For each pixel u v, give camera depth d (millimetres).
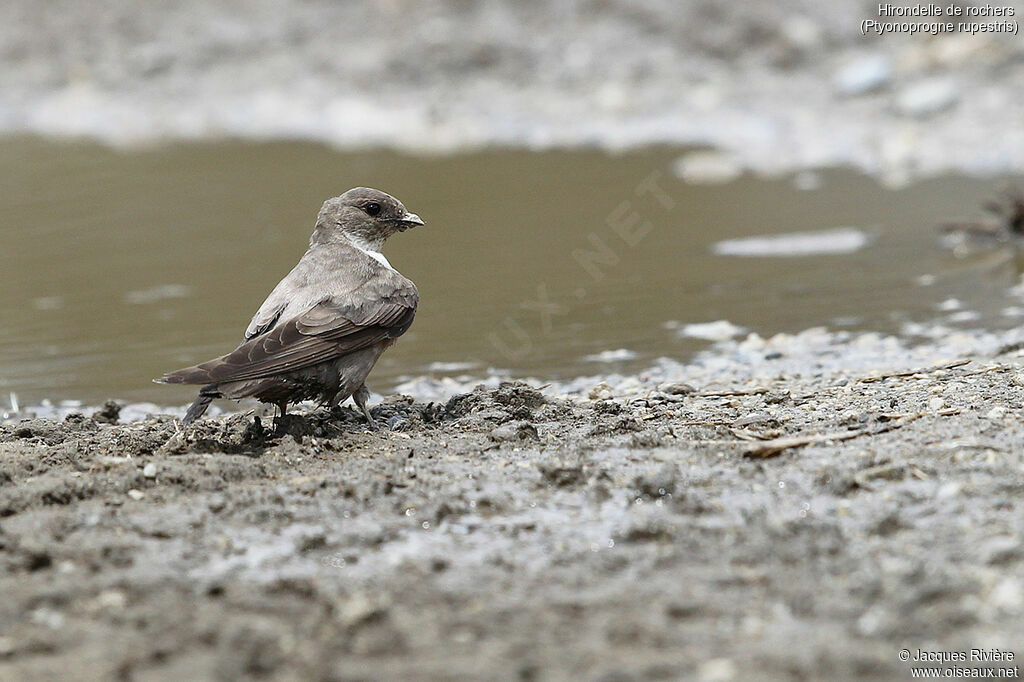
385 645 6785
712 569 7555
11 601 7430
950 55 25938
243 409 13391
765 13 28750
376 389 13773
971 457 9008
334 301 11070
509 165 24766
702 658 6531
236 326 16250
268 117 29594
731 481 9008
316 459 10023
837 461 9234
